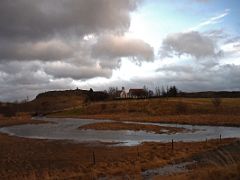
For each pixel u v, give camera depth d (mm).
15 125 108188
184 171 25141
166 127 80812
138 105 148375
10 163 35000
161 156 34438
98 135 67188
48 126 99875
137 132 72375
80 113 164375
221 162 24328
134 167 28328
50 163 34438
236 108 116500
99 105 168375
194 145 42781
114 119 122000
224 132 66188
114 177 25094
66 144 51500
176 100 149750
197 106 126812
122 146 47531
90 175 25812
